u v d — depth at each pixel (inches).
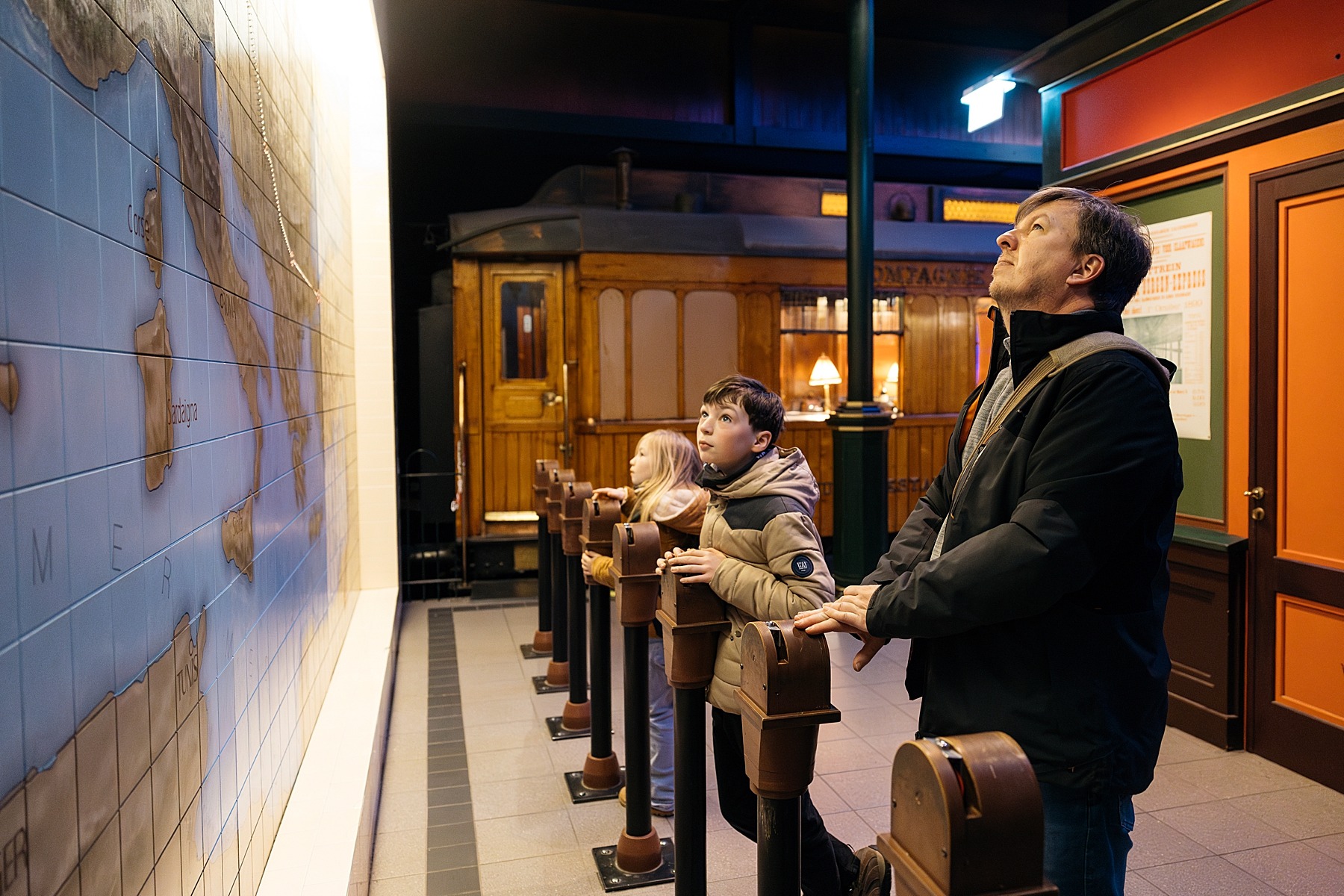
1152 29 149.6
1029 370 61.9
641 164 357.7
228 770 65.7
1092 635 57.5
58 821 35.4
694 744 83.7
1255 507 135.9
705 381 276.2
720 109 329.4
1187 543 143.9
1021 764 36.8
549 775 133.6
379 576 222.2
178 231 54.9
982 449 63.2
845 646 197.5
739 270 277.4
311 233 124.0
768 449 85.0
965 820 35.4
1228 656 138.6
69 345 37.8
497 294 267.9
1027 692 57.9
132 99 46.8
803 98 335.6
